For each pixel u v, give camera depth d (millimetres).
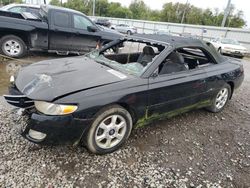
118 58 4012
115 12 67750
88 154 2758
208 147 3242
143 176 2527
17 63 6246
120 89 2707
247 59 15820
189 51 3809
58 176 2371
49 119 2320
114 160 2725
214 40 17047
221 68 4051
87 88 2566
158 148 3064
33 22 6594
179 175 2613
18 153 2619
